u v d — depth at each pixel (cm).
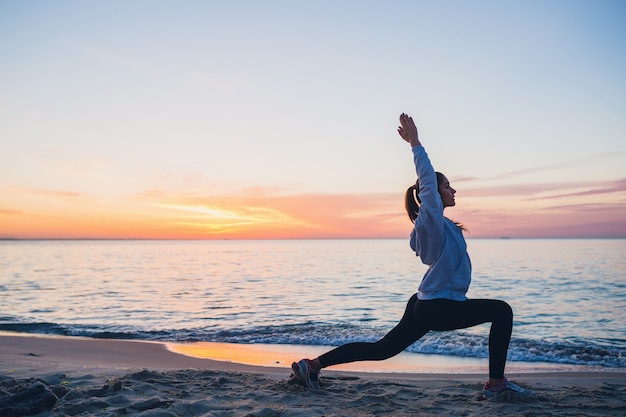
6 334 1032
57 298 1794
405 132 357
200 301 1720
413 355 773
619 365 722
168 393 373
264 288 2230
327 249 11125
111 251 9762
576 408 338
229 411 323
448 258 329
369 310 1492
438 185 351
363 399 364
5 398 307
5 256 6644
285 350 841
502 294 1925
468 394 386
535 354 793
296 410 323
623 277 2706
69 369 477
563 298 1784
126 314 1395
